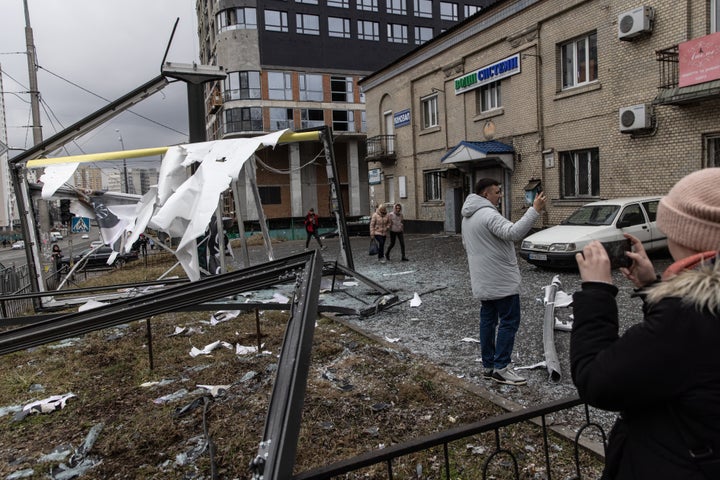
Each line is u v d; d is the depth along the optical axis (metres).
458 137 20.34
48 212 15.17
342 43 41.56
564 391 4.25
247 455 3.47
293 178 41.50
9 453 3.77
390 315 7.42
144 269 17.53
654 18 12.02
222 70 11.35
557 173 15.57
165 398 4.60
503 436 3.53
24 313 9.80
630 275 1.49
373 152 26.30
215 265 10.63
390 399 4.24
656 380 1.06
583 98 14.40
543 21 15.55
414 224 24.00
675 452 1.08
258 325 5.86
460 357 5.30
